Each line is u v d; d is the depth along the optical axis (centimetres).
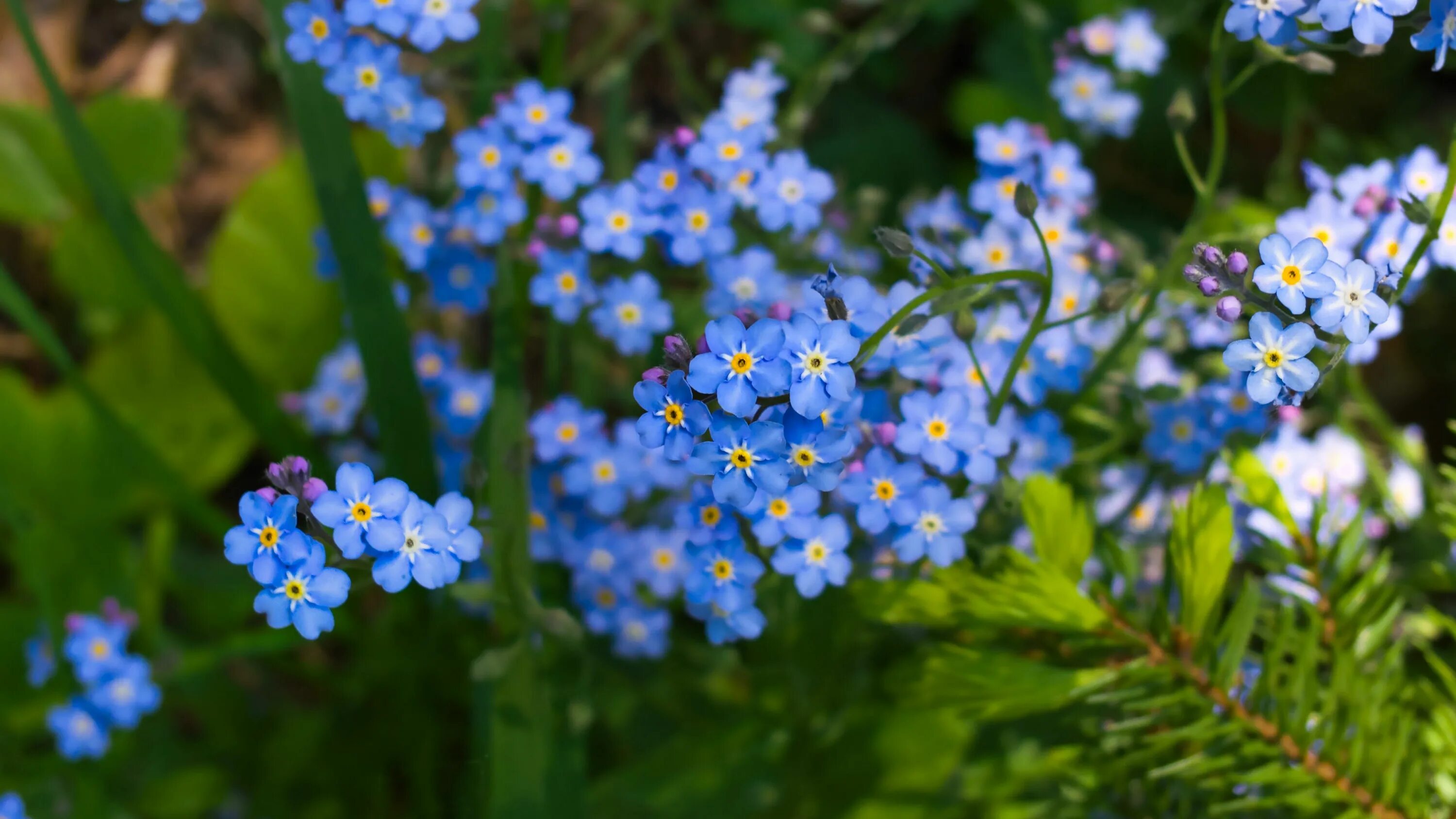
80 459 36
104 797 31
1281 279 23
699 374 22
